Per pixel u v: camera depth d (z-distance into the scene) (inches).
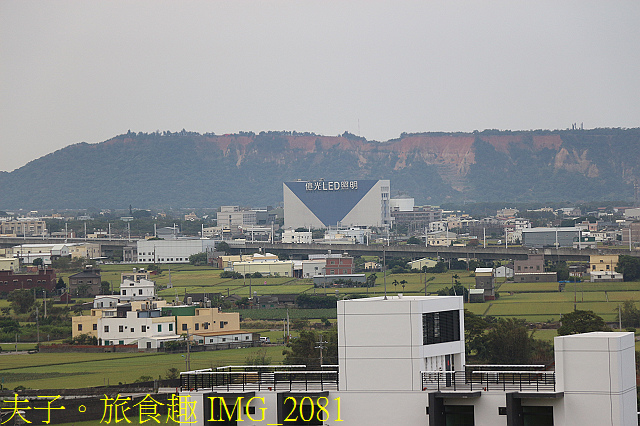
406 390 6304.1
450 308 6648.6
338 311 6461.6
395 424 6304.1
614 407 5733.3
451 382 6387.8
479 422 6112.2
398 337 6338.6
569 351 5861.2
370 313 6402.6
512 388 6186.0
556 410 5905.5
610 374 5748.0
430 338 6481.3
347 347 6432.1
